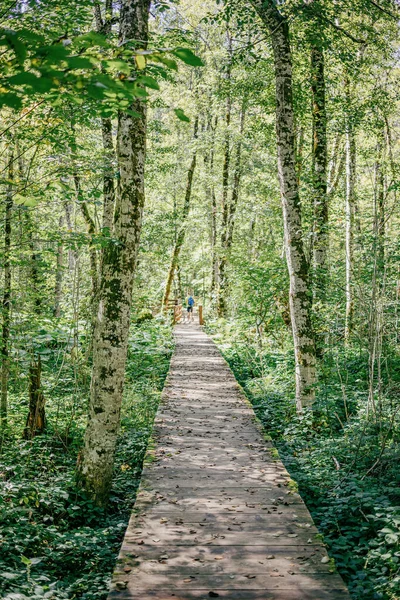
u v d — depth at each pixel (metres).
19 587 3.68
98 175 6.85
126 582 3.70
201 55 20.30
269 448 7.11
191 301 29.94
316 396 8.70
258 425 8.30
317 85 11.50
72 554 4.78
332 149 17.48
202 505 5.16
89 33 2.09
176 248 24.95
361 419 7.45
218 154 25.69
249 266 14.40
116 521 5.66
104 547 4.95
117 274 5.73
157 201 25.55
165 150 17.52
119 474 7.26
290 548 4.23
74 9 6.03
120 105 2.56
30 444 7.54
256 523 4.73
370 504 5.07
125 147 5.69
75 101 2.41
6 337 7.85
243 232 29.06
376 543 4.49
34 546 4.78
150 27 14.91
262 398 10.91
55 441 7.84
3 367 8.41
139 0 5.59
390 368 8.93
